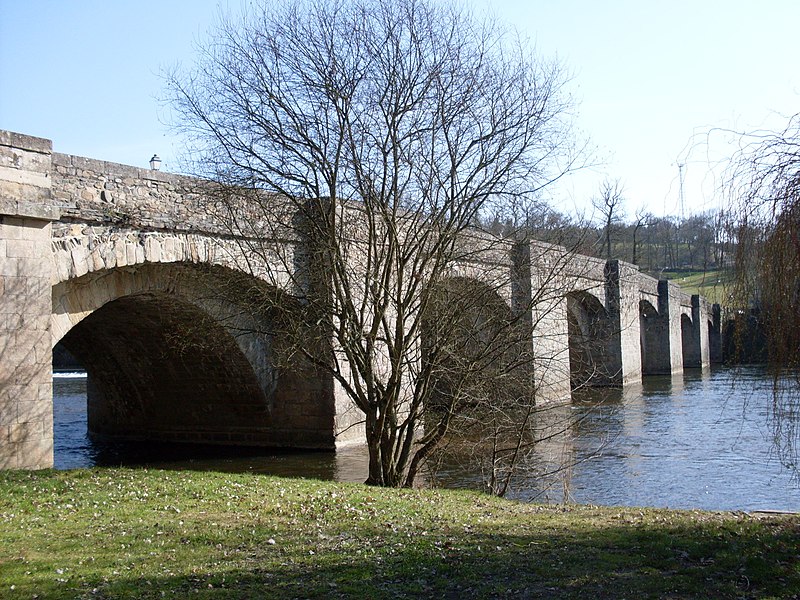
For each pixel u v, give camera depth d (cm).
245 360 2127
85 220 1501
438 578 727
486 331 1625
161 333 2142
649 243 4034
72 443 2517
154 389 2438
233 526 948
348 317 1487
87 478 1246
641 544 859
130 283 1748
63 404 3800
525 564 774
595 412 3055
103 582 695
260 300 1827
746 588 677
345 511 1077
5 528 902
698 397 3766
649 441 2356
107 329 2169
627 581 707
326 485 1349
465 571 750
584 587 693
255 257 1841
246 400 2267
